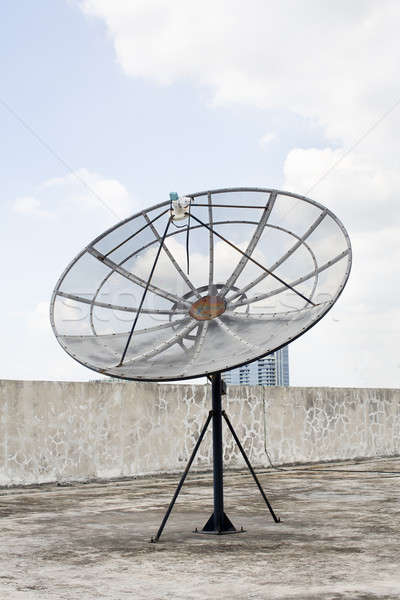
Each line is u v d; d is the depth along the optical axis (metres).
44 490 10.71
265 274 7.18
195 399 13.28
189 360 6.25
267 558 5.01
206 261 7.67
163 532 6.34
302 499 8.89
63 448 11.54
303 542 5.68
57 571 4.73
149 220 8.12
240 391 13.98
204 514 7.59
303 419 14.99
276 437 14.45
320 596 3.89
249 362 5.57
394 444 16.88
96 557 5.20
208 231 7.88
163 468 12.70
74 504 8.86
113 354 6.69
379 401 16.67
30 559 5.19
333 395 15.66
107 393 12.16
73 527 6.82
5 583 4.39
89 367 6.15
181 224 8.00
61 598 3.99
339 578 4.34
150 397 12.70
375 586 4.12
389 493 9.53
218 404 6.34
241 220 7.78
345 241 6.62
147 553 5.31
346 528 6.42
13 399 11.10
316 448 15.16
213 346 6.41
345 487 10.41
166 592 4.07
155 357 6.59
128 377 5.87
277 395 14.59
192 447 13.12
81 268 7.49
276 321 6.46
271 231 7.52
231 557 5.07
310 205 7.36
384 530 6.29
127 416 12.36
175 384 13.07
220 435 6.34
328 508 7.94
